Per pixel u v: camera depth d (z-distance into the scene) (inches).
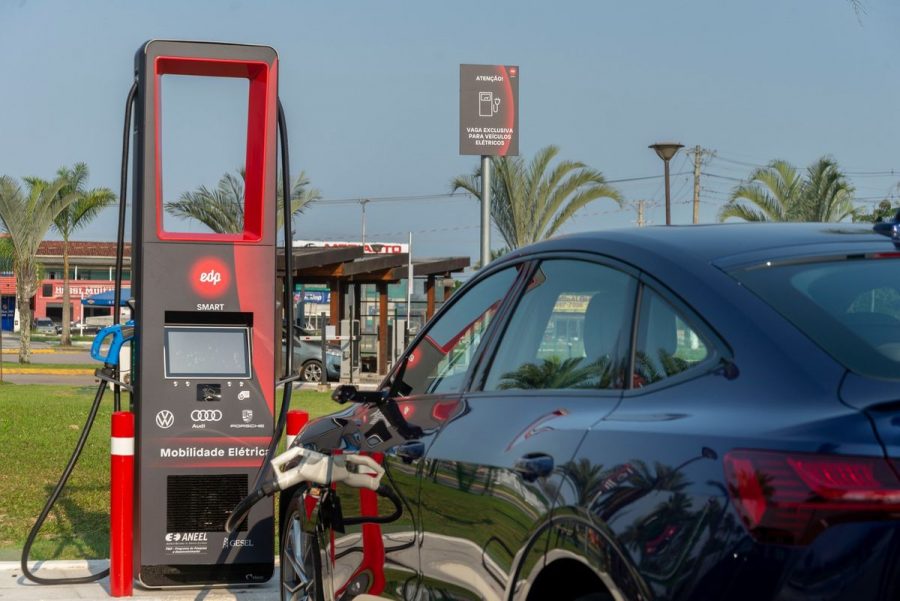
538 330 174.2
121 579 298.7
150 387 302.7
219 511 306.3
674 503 121.3
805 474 109.8
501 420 167.9
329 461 226.8
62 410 816.3
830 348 125.4
